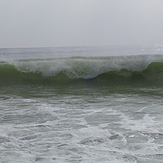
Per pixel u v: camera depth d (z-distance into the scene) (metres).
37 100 9.83
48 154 4.90
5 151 5.05
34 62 15.38
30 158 4.73
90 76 15.14
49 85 13.58
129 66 15.52
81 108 8.52
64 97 10.36
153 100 9.55
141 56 15.88
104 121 7.01
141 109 8.26
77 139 5.67
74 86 13.16
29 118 7.41
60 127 6.55
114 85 13.21
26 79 14.98
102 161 4.54
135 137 5.71
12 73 15.11
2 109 8.45
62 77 15.23
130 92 11.23
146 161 4.53
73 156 4.79
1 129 6.41
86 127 6.50
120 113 7.81
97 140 5.58
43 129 6.41
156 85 12.97
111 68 15.42
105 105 8.89
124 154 4.82
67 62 15.42
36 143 5.48
